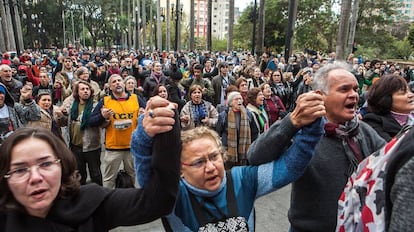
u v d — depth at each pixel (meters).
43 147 1.32
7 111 3.94
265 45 48.72
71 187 1.41
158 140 1.23
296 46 48.09
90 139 4.30
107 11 76.50
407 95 2.42
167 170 1.25
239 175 1.71
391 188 1.05
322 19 45.12
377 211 1.21
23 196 1.28
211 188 1.59
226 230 1.54
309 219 1.98
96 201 1.40
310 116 1.43
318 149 1.96
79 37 84.44
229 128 4.27
